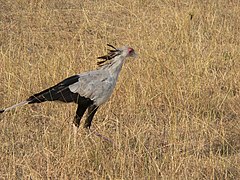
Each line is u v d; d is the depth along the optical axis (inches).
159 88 655.1
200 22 919.0
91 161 500.1
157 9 1009.5
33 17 954.7
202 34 882.1
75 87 526.9
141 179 473.4
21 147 538.9
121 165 478.6
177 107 626.8
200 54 769.6
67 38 871.1
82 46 764.0
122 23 949.2
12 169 485.1
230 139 562.6
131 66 710.5
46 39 863.1
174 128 551.5
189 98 641.6
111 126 586.6
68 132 538.3
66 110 595.5
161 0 1047.0
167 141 553.6
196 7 994.1
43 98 516.7
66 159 484.4
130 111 614.2
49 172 473.7
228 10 1019.9
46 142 530.3
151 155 514.3
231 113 635.5
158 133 576.1
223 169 493.7
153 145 541.3
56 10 989.8
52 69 684.7
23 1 1023.0
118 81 650.8
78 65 703.7
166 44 809.5
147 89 650.8
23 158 498.0
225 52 799.1
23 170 482.0
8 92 631.2
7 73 673.6
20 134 559.8
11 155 512.4
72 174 475.2
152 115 621.3
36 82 658.2
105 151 517.7
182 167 489.4
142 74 690.2
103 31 906.7
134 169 486.6
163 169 486.9
